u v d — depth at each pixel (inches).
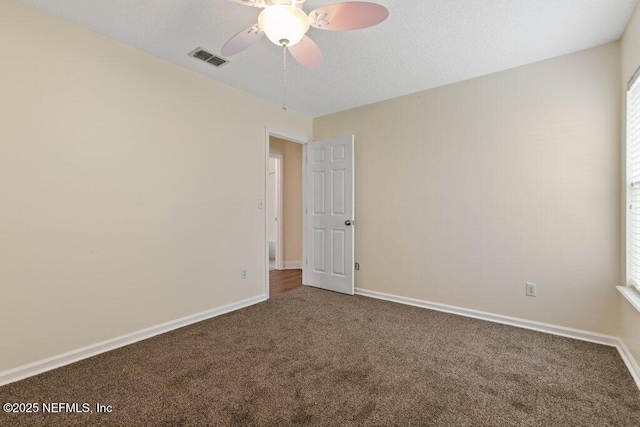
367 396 64.5
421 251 125.3
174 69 102.3
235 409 60.3
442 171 119.4
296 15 56.8
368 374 73.2
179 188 104.0
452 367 76.5
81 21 78.9
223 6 72.5
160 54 96.2
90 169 83.0
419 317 112.4
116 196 88.2
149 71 95.7
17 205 71.0
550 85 97.0
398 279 132.0
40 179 74.3
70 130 79.2
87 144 82.4
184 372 73.9
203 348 87.1
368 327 102.9
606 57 88.5
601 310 90.2
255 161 131.5
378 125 137.7
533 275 100.8
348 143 143.5
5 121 69.3
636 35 72.3
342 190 146.1
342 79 113.2
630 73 77.6
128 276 90.9
